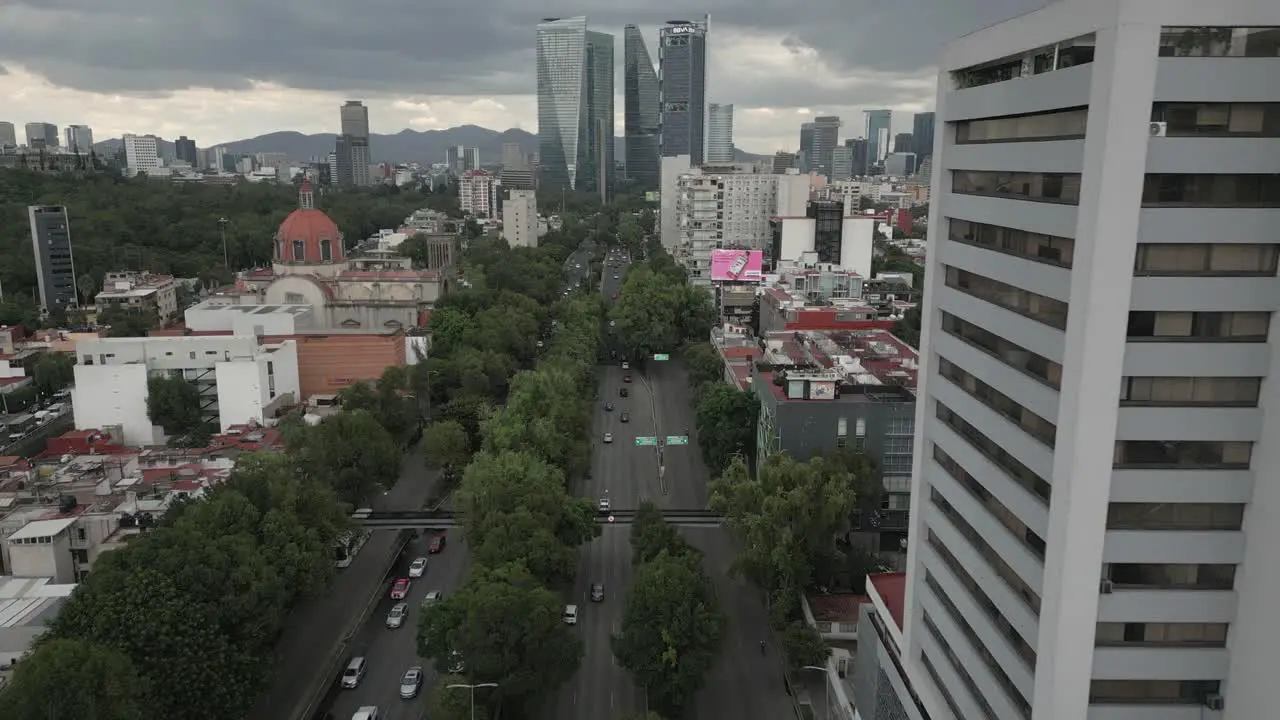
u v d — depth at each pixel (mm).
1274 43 40844
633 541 104375
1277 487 43812
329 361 182000
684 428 176750
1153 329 43750
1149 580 46719
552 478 114625
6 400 179625
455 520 114812
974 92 54344
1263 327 44094
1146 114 40469
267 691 84875
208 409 165375
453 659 79250
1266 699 44875
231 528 92188
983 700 56094
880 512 119812
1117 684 47844
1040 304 48625
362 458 125625
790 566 97812
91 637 72750
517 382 160500
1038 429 49125
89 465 126562
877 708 76938
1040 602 48344
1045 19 46094
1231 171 42031
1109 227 41719
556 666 80500
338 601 107500
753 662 95562
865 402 118750
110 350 161000
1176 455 45281
